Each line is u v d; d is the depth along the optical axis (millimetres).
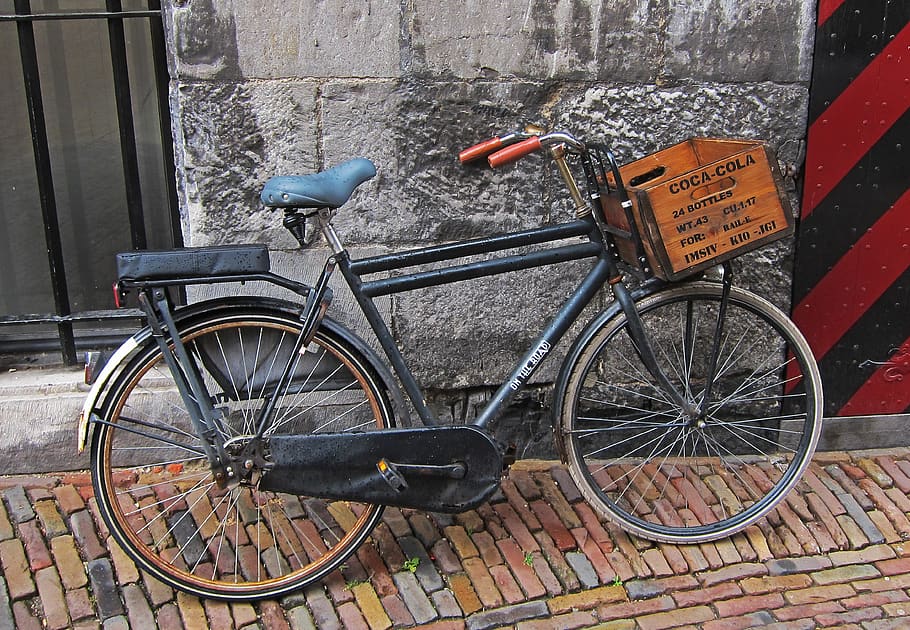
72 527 2949
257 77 2941
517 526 3086
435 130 3080
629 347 3404
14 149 3287
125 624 2629
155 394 3250
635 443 3541
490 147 2686
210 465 2613
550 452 3510
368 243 3164
